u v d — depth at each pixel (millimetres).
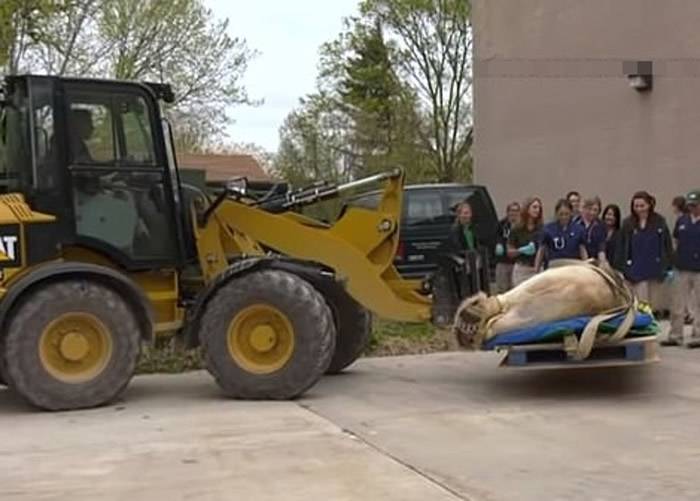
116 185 8805
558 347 8688
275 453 6750
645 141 16109
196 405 8547
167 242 9000
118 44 26891
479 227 15023
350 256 9359
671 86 15422
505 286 13242
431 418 7836
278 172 49062
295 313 8633
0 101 8836
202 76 28641
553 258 12125
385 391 9086
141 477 6227
